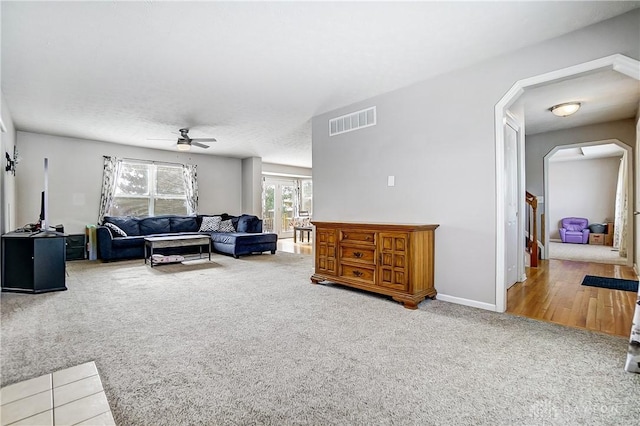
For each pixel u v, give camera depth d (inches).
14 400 59.1
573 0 81.3
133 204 268.4
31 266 136.2
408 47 105.3
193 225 286.7
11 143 180.9
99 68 120.3
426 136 131.4
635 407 57.1
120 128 209.0
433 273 128.2
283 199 417.1
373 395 61.0
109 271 187.6
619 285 148.3
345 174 165.0
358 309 113.6
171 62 115.9
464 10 85.4
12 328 95.4
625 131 198.1
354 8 84.4
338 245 142.4
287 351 79.8
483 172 115.3
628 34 87.4
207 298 128.9
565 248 294.2
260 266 204.7
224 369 70.9
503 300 111.3
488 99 114.0
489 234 113.9
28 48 104.7
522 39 100.4
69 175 234.1
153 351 80.0
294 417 54.6
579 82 138.7
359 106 157.9
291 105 163.9
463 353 78.5
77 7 83.0
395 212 142.6
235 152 302.0
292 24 91.8
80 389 63.0
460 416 54.8
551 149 226.5
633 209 195.6
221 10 84.8
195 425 52.6
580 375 68.1
